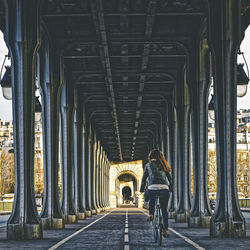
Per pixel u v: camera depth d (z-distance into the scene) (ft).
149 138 230.48
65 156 98.48
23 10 56.08
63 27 85.40
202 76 79.36
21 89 55.11
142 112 167.84
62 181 96.99
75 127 124.47
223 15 56.08
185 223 89.20
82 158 143.54
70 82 109.29
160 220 43.04
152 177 43.14
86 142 150.41
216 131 56.29
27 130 55.72
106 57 97.71
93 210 161.58
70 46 85.97
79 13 74.90
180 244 44.57
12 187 418.72
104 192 256.52
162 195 42.70
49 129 78.18
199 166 75.77
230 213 53.52
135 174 318.04
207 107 78.48
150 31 82.99
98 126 201.57
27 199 54.54
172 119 124.98
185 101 102.89
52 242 48.24
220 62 57.31
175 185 115.14
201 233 60.03
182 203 94.07
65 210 94.58
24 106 55.16
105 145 257.96
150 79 126.31
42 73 81.00
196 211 73.87
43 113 79.15
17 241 50.06
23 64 55.57
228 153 54.54
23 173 54.13
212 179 380.58
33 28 58.54
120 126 198.39
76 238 53.21
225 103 55.21
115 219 109.29
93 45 94.38
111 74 111.14
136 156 315.17
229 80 55.52
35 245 45.01
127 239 50.65
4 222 103.50
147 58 100.78
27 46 57.21
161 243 43.11
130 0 75.15
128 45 99.09
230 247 41.73
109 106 153.69
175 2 74.69
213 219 54.13
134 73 110.83
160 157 43.65
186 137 98.94
